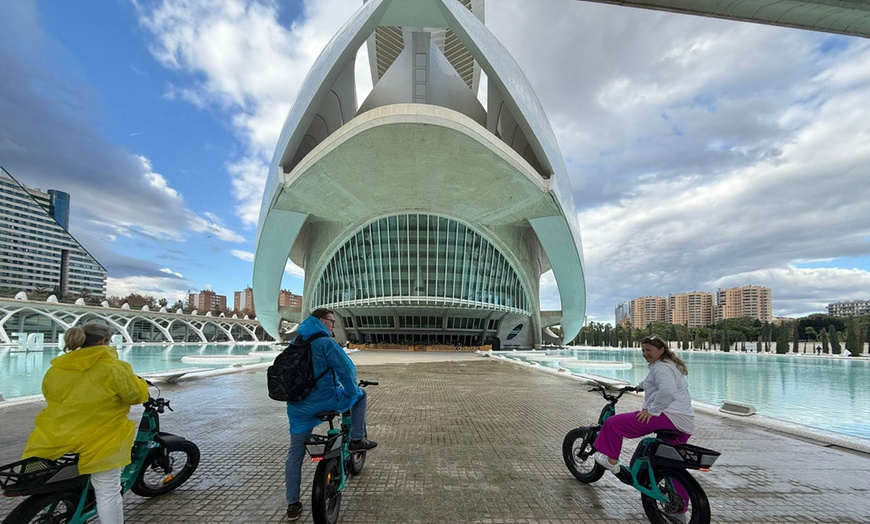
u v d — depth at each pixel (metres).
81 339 3.32
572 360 29.23
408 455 5.86
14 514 3.06
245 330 91.69
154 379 13.13
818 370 29.81
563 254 40.28
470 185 33.38
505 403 10.10
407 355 31.23
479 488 4.67
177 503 4.25
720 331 78.69
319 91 29.95
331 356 4.04
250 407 9.35
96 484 3.23
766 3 4.59
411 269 40.25
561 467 5.39
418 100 37.28
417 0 27.20
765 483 4.95
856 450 6.29
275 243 39.88
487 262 41.88
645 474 4.02
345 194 34.41
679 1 4.71
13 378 19.39
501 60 32.38
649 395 4.23
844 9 4.61
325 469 3.65
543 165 34.28
